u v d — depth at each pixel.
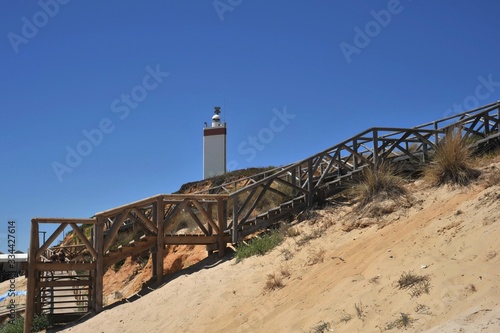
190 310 11.97
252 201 19.08
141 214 15.91
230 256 15.16
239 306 10.90
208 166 36.53
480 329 5.60
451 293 6.85
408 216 11.30
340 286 9.03
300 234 13.51
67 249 23.55
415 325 6.54
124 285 21.80
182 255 18.73
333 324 7.82
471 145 13.79
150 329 11.98
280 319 9.12
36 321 16.11
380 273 8.68
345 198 14.53
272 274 11.68
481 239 7.96
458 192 11.27
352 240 11.47
